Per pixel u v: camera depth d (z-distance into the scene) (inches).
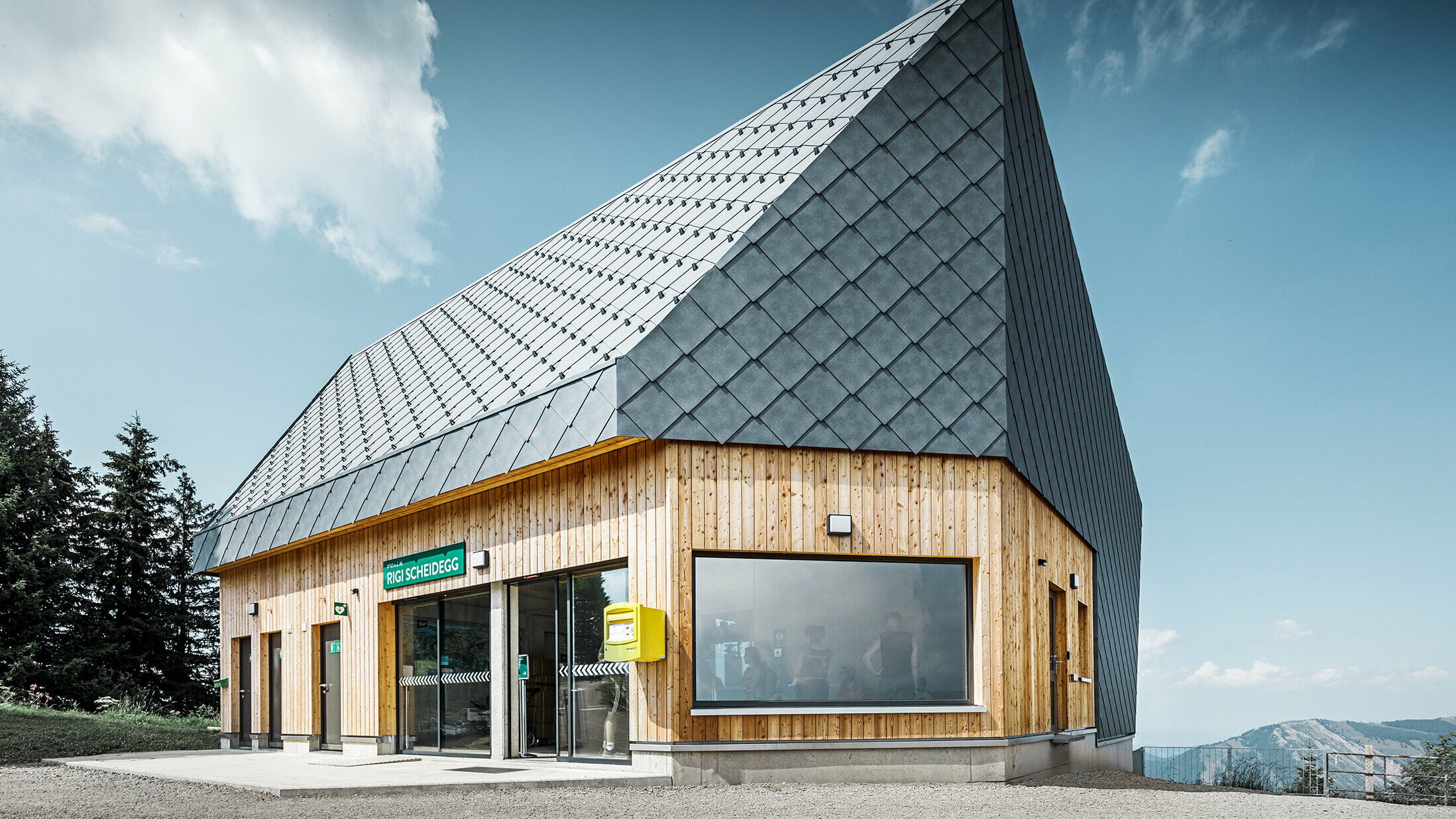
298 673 787.4
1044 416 618.8
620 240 649.6
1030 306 587.8
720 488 473.7
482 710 590.2
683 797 408.5
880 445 491.8
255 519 823.1
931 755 482.0
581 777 451.8
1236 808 403.9
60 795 436.5
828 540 482.9
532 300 702.5
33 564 1293.1
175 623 1492.4
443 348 801.6
